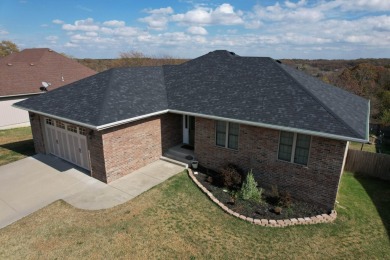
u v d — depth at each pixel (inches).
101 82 605.9
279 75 536.1
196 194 458.3
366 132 390.6
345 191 504.7
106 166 484.4
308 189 434.9
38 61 1196.5
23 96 978.7
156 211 407.5
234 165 503.8
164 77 719.1
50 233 357.4
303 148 429.4
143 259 315.0
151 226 372.8
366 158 573.6
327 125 394.9
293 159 442.3
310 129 395.2
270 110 458.6
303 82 532.1
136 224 376.5
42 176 522.3
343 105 501.4
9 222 381.4
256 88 526.6
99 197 446.6
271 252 330.6
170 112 576.1
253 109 474.3
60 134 584.4
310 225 383.9
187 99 578.6
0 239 346.6
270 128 439.5
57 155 618.8
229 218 394.6
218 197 447.2
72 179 509.7
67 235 353.4
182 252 326.6
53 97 611.2
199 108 531.5
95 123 445.4
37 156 626.2
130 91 588.1
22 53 1290.6
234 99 519.2
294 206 430.3
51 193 459.5
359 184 538.6
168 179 510.6
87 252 324.5
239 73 594.9
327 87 617.3
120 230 363.6
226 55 685.9
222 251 330.0
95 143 483.8
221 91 559.2
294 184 448.8
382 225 394.9
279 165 457.7
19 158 620.4
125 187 480.1
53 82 1109.7
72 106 535.8
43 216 394.9
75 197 446.6
